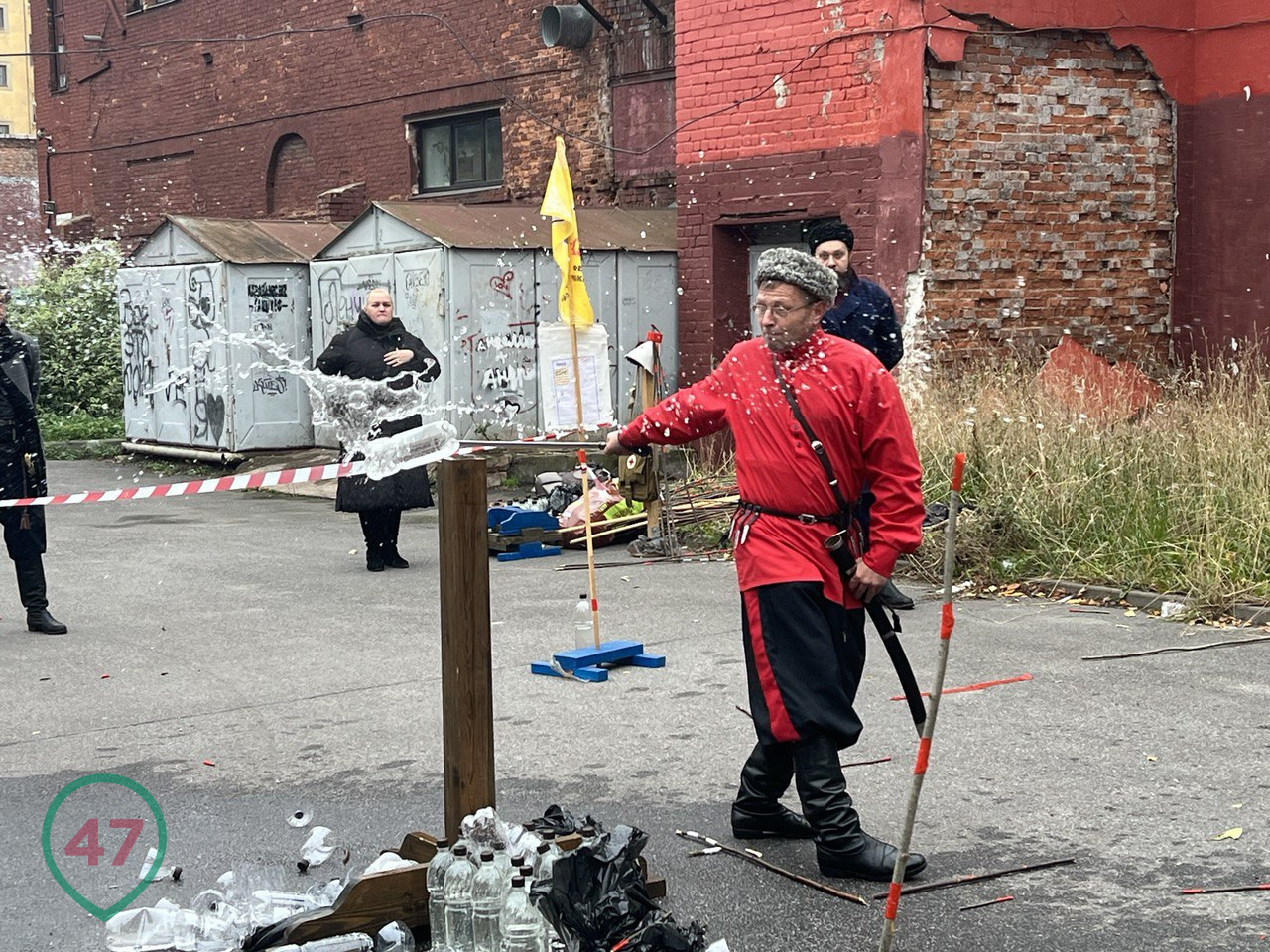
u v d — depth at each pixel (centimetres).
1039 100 1327
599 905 375
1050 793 527
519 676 722
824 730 453
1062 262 1349
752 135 1396
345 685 714
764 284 457
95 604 941
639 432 481
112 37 2598
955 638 777
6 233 3134
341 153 2141
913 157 1270
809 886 451
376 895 397
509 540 1098
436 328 1448
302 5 2178
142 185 2581
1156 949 398
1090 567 888
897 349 796
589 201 1755
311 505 1455
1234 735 589
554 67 1784
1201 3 1379
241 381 1688
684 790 544
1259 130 1339
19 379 840
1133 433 1023
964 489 989
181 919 423
